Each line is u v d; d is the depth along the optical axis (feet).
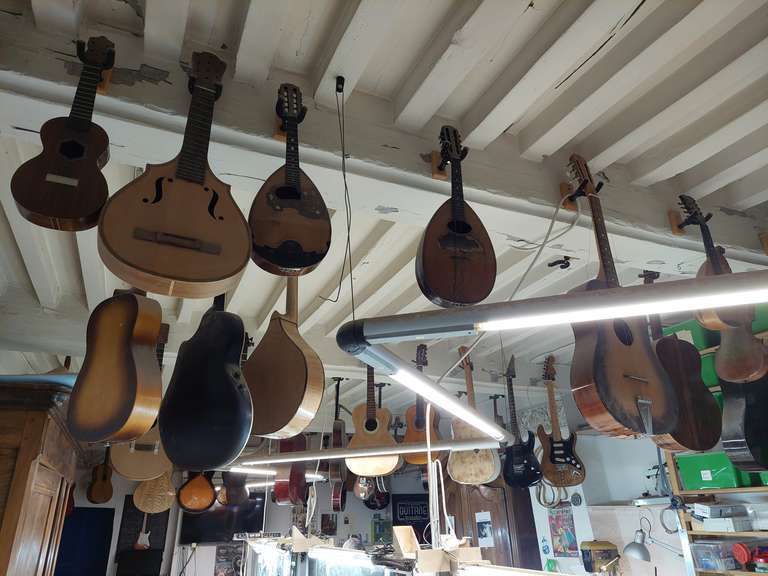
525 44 5.07
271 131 4.89
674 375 7.25
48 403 5.74
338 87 5.03
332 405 20.29
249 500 23.12
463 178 5.70
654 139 6.46
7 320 10.00
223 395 4.47
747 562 8.80
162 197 3.72
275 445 16.02
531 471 14.01
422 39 5.04
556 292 10.71
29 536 5.72
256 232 4.19
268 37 4.58
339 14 4.75
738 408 7.88
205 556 21.65
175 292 3.62
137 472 10.75
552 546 15.74
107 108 4.42
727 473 9.32
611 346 5.40
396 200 5.84
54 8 4.18
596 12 4.43
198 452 4.27
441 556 4.94
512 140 6.35
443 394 4.17
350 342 2.74
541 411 17.31
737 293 2.28
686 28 4.57
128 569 19.62
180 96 4.59
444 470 18.17
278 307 10.98
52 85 4.18
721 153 6.85
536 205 6.13
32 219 3.52
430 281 4.76
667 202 7.14
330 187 5.54
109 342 4.66
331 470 15.89
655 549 12.97
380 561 5.73
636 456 14.39
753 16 4.86
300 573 8.29
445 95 5.28
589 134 6.51
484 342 14.19
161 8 4.30
